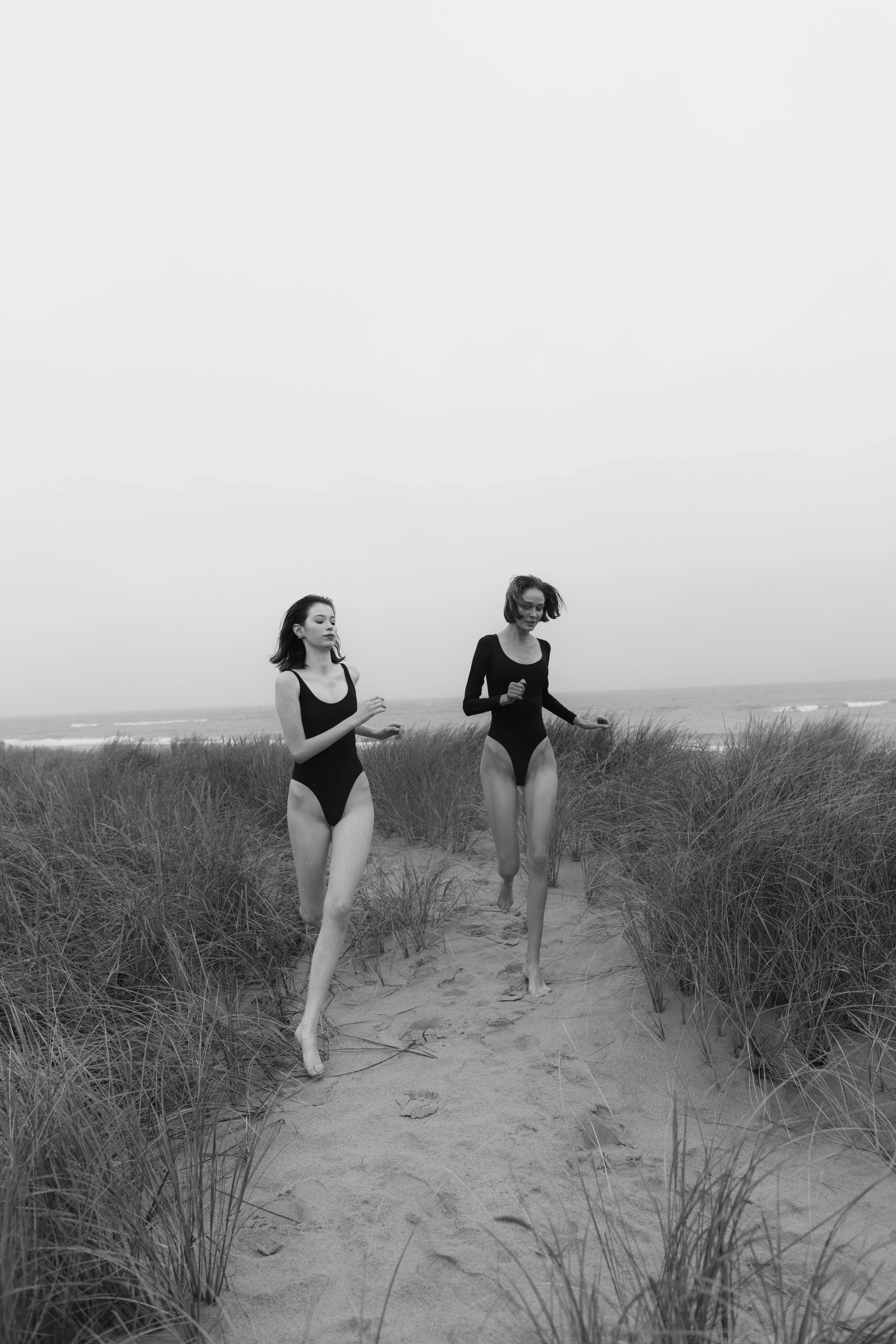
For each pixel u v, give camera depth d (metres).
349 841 3.42
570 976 3.80
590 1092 2.88
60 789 5.98
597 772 6.61
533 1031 3.33
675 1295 1.73
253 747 8.51
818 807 3.74
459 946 4.29
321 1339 1.87
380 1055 3.25
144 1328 1.88
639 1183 2.37
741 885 3.29
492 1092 2.92
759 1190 2.32
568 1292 1.81
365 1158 2.56
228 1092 2.88
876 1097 2.67
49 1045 2.68
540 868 3.69
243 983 3.71
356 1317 1.93
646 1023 3.27
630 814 5.27
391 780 6.61
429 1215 2.29
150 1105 2.68
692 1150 2.54
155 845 4.39
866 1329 1.64
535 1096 2.87
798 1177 2.38
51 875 4.09
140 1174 2.26
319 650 3.68
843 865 3.33
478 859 5.69
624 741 7.17
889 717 16.34
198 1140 2.34
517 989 3.73
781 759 4.69
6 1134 2.16
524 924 4.54
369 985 3.91
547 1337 1.81
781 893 3.26
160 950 3.60
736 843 3.39
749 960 3.08
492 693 3.99
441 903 4.76
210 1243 2.07
